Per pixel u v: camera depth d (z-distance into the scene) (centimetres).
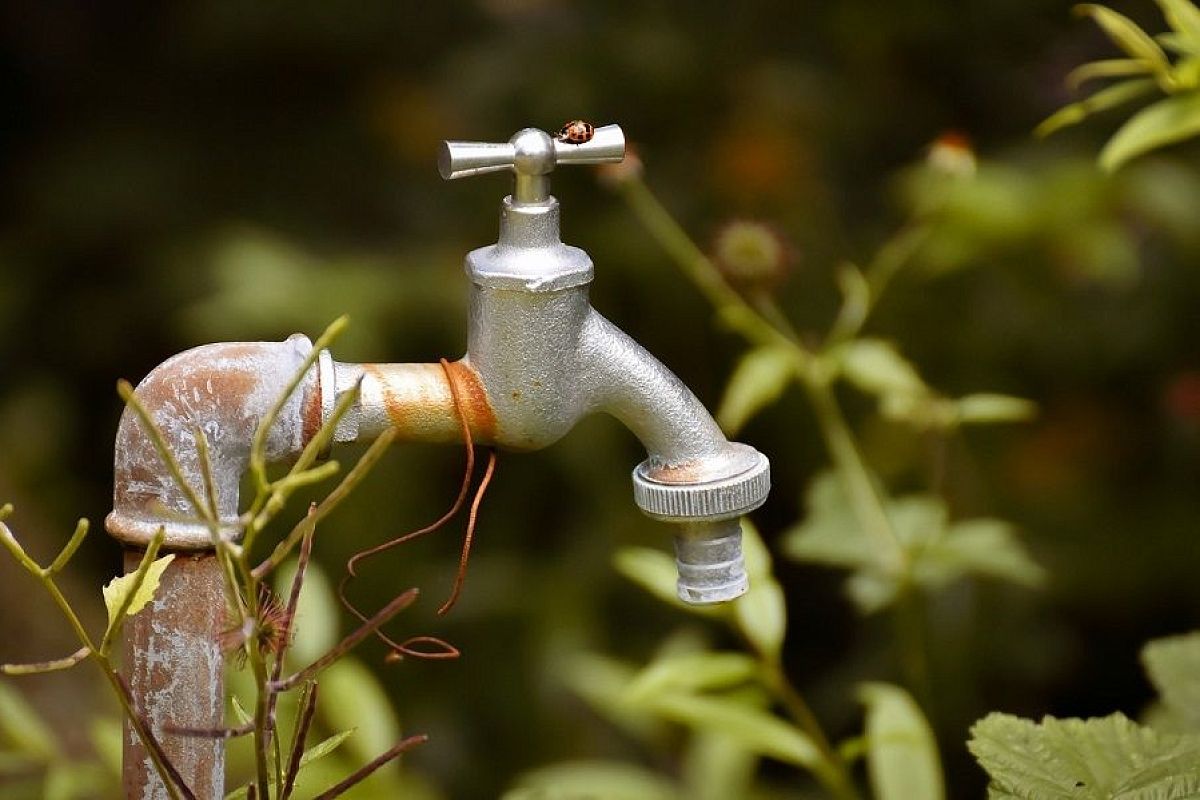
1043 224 198
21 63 263
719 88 229
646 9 230
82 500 248
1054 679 216
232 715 136
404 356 224
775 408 222
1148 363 216
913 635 145
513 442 119
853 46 231
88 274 255
